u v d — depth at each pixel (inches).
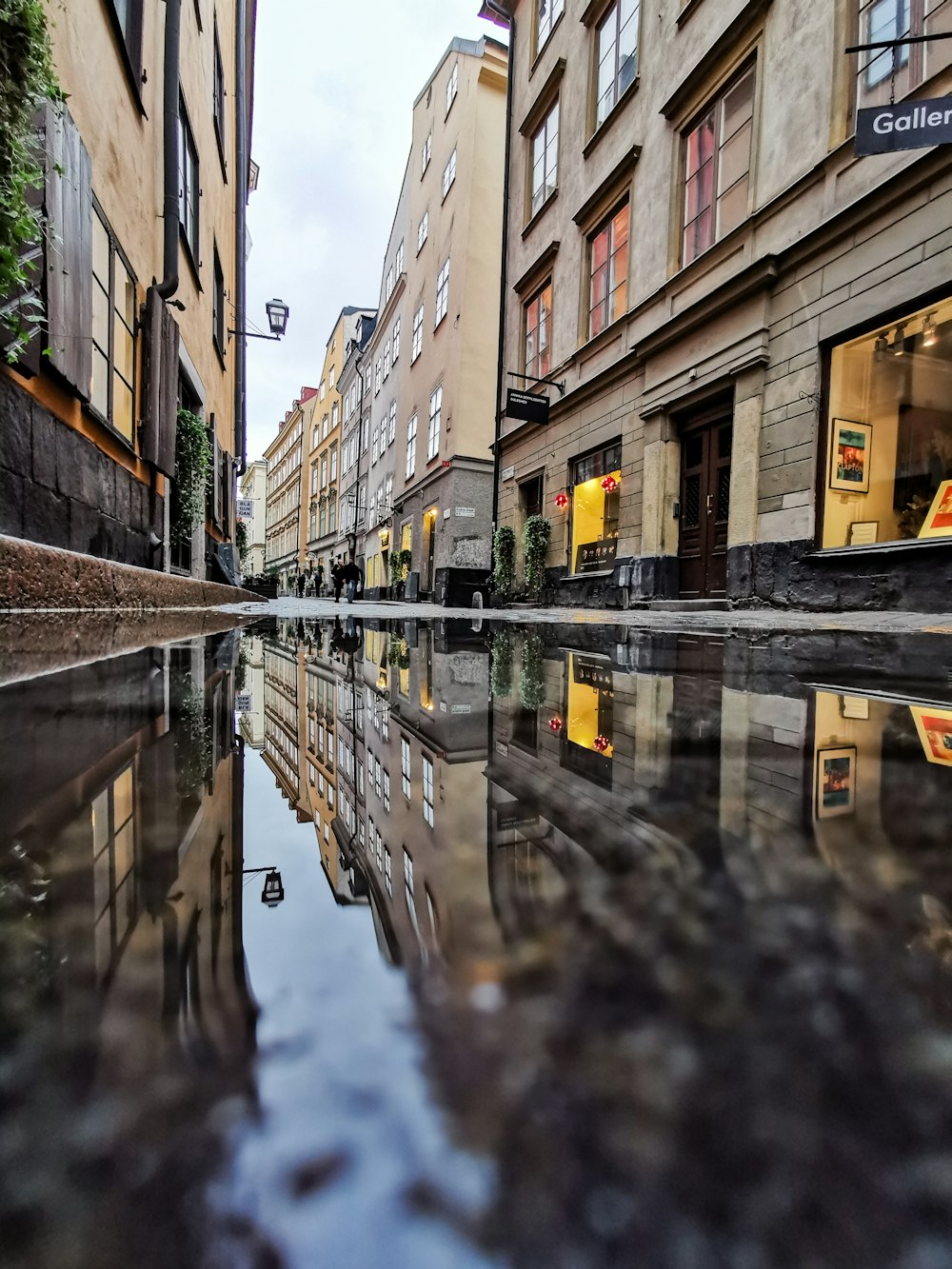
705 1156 6.4
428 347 681.0
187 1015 8.5
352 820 19.6
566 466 414.3
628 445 347.9
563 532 417.4
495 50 566.6
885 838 17.4
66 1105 6.9
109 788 22.9
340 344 1380.4
